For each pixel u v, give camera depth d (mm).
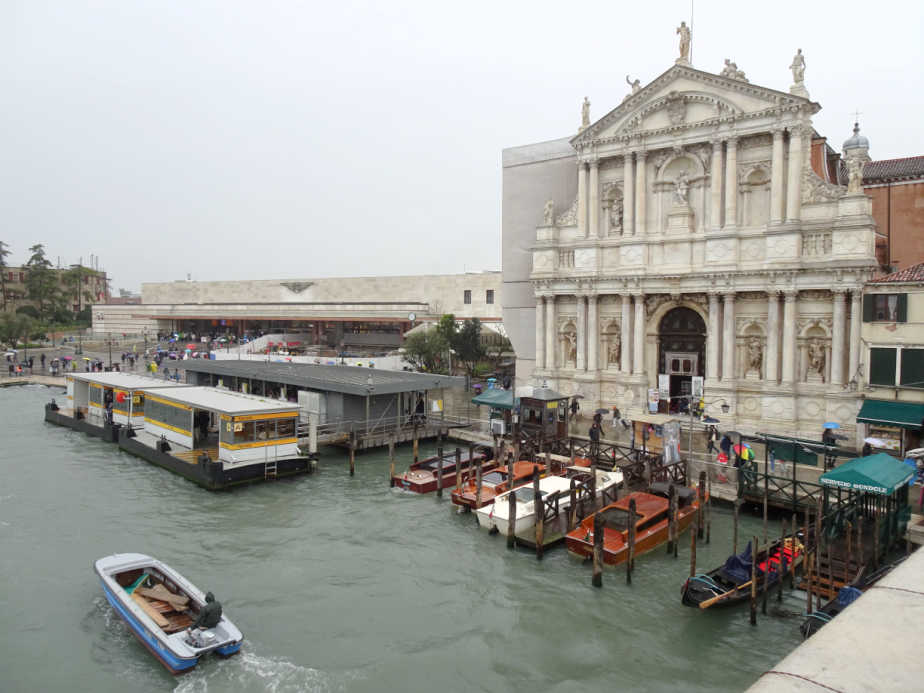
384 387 44125
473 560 26812
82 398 54812
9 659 19750
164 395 43781
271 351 91500
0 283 139250
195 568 25844
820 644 4707
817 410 39156
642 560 26531
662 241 44188
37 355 101062
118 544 28109
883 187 45656
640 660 20016
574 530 27547
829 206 38344
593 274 46688
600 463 36125
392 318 96000
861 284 36750
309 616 22422
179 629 20125
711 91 41469
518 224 54594
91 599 23391
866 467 23219
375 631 21578
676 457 32219
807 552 21609
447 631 21656
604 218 47469
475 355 68250
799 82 38625
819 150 45156
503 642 21047
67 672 19125
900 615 5109
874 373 35219
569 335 49625
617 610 22812
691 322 44781
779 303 40062
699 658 20047
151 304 133875
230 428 36062
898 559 23859
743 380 41812
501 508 29812
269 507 32812
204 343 106875
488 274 92438
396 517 31500
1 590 24000
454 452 39719
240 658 19859
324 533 29516
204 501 33656
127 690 18359
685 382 45219
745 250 41250
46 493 34938
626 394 46562
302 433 43750
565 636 21328
